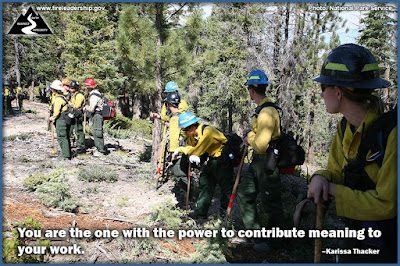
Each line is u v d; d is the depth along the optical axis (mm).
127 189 5664
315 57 13148
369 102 1289
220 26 16734
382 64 15641
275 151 3156
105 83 17375
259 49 16703
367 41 16141
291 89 14172
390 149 1162
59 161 7203
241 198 3539
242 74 16703
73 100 8867
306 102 15242
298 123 15820
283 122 14164
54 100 7543
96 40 17703
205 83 18578
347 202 1233
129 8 6469
